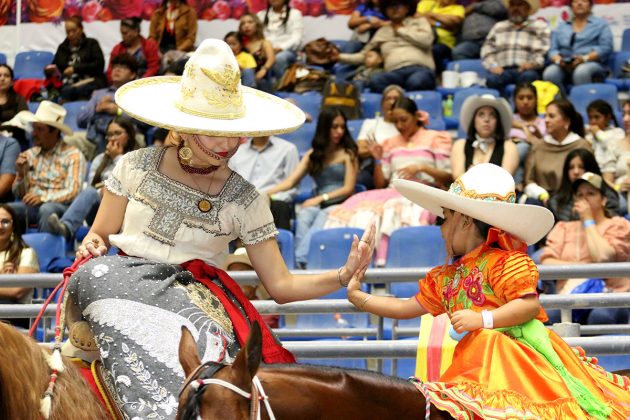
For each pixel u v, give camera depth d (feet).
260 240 13.17
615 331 18.84
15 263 24.80
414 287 24.88
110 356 11.44
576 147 30.22
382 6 40.27
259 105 13.58
